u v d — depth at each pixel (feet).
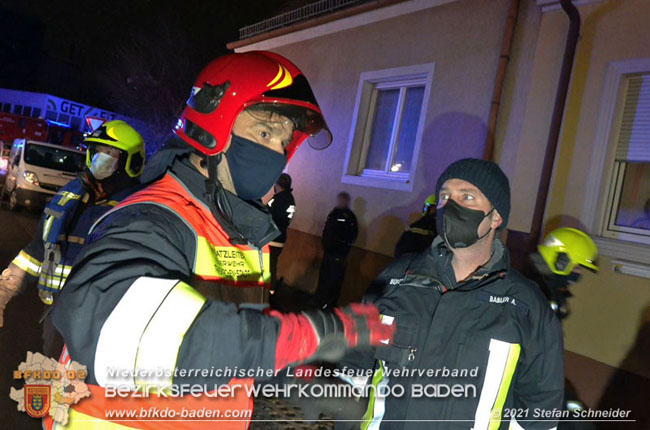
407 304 5.57
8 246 27.30
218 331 3.19
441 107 19.80
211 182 4.26
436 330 5.34
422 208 19.90
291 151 6.17
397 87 22.79
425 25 21.03
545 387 5.31
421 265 5.81
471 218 5.51
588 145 15.16
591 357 13.88
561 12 16.22
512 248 16.20
